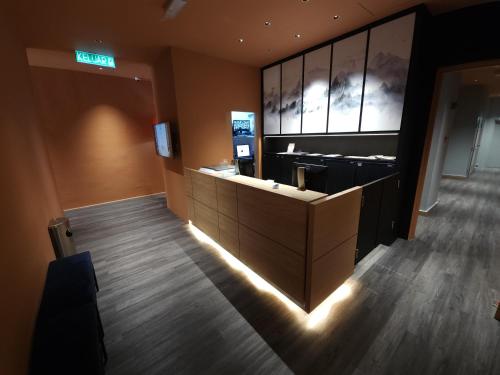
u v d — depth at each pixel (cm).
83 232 408
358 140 414
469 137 704
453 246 315
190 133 403
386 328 190
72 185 541
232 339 185
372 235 274
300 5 259
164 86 411
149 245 352
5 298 109
